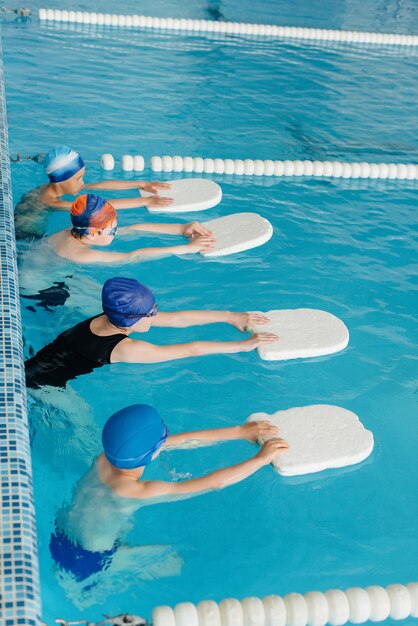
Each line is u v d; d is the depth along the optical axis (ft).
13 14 34.63
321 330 14.78
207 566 10.00
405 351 14.70
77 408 12.26
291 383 13.55
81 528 9.99
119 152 22.04
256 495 11.19
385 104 28.76
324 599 9.43
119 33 33.96
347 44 37.17
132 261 16.38
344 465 11.85
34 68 27.91
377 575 10.19
